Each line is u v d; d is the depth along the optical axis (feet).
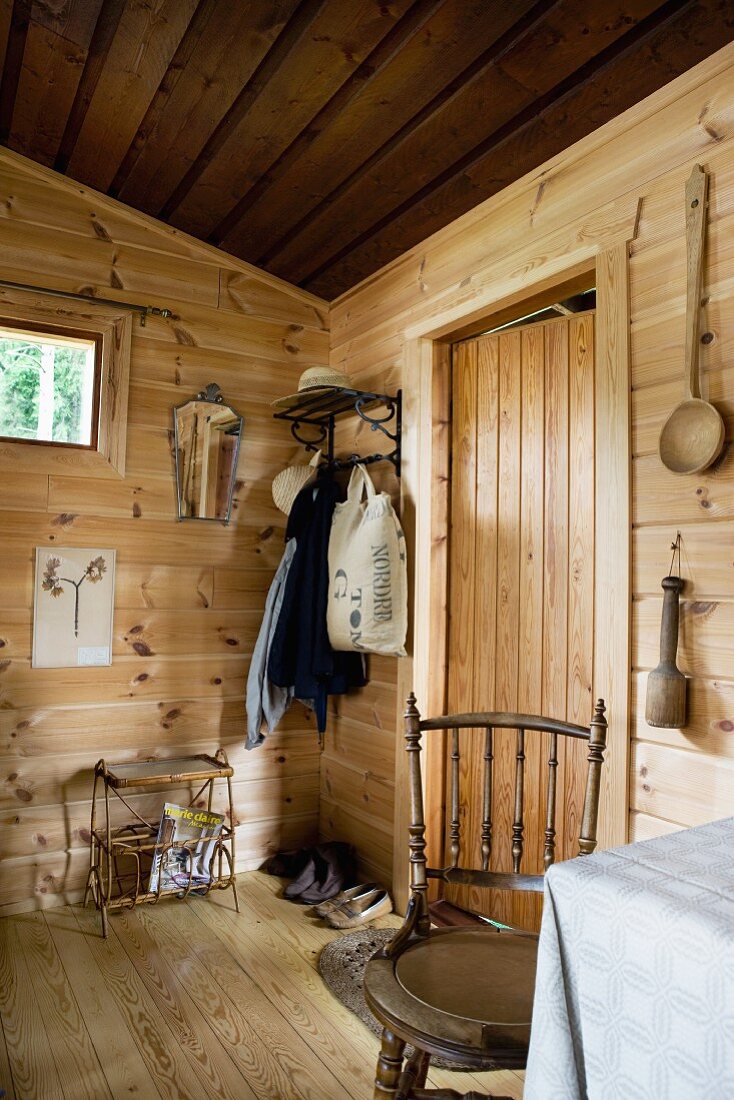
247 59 7.30
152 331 10.29
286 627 10.04
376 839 10.04
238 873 10.70
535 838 8.50
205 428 10.57
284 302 11.39
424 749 9.32
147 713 10.14
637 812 6.44
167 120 8.33
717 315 6.02
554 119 7.21
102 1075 6.16
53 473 9.57
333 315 11.69
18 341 9.61
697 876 3.13
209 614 10.64
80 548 9.73
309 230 9.89
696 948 2.66
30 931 8.70
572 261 7.43
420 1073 4.85
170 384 10.40
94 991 7.41
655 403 6.51
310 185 9.05
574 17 6.02
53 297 9.58
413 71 7.05
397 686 9.66
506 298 8.32
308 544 10.16
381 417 10.34
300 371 11.48
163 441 10.33
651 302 6.61
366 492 9.96
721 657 5.84
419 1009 4.17
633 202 6.81
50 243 9.61
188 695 10.44
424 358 9.66
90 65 7.71
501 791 8.89
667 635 6.04
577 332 8.43
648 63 6.33
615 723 6.61
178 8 6.81
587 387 8.29
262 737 10.39
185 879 9.43
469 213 8.84
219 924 8.98
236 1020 7.00
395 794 9.59
